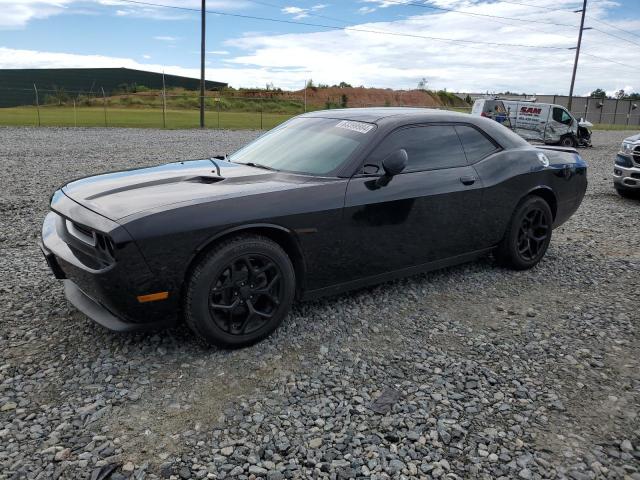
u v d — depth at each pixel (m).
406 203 3.68
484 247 4.46
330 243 3.37
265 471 2.15
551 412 2.66
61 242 3.19
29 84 70.62
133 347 3.11
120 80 74.12
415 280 4.49
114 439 2.30
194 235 2.80
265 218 3.04
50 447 2.23
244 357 3.05
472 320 3.74
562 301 4.16
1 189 7.87
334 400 2.67
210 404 2.59
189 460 2.19
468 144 4.31
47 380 2.74
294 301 3.47
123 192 3.13
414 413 2.59
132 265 2.68
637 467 2.27
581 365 3.14
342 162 3.54
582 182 5.24
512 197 4.47
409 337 3.42
